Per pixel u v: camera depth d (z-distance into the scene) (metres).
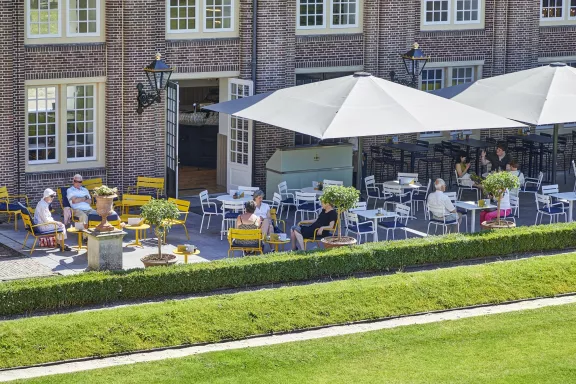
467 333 22.84
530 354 21.69
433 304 24.52
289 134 35.31
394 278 25.23
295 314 23.25
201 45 33.94
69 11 31.62
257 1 34.53
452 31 38.72
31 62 31.19
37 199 31.80
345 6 36.59
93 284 23.78
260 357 21.20
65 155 32.25
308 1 35.91
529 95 32.50
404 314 24.09
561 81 32.81
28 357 20.78
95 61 32.09
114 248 25.77
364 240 30.67
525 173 40.41
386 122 28.77
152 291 24.39
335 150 35.34
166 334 21.95
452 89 34.91
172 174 33.25
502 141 38.41
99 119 32.59
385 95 29.89
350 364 21.02
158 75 31.78
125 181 33.06
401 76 37.75
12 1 30.50
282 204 32.38
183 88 42.72
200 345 22.02
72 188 30.53
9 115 30.94
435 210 30.06
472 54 39.22
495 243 28.28
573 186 38.59
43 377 19.92
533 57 40.38
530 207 35.25
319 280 26.11
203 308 22.83
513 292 25.42
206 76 34.22
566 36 41.19
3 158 31.02
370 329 23.14
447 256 27.67
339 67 36.62
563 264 26.75
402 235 31.28
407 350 21.83
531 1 39.88
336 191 27.30
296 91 31.20
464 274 25.67
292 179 34.84
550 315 24.09
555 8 41.00
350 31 36.75
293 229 28.47
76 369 20.59
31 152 31.88
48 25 31.44
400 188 32.59
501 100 32.75
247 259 25.66
